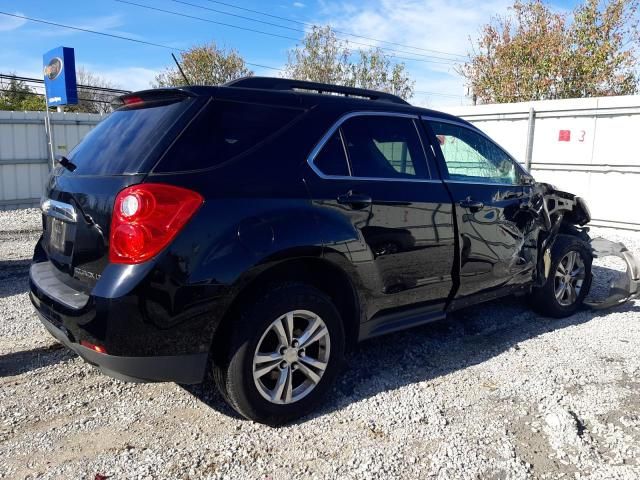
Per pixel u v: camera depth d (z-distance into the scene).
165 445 2.91
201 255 2.67
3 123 12.48
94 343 2.62
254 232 2.82
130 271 2.57
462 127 4.31
